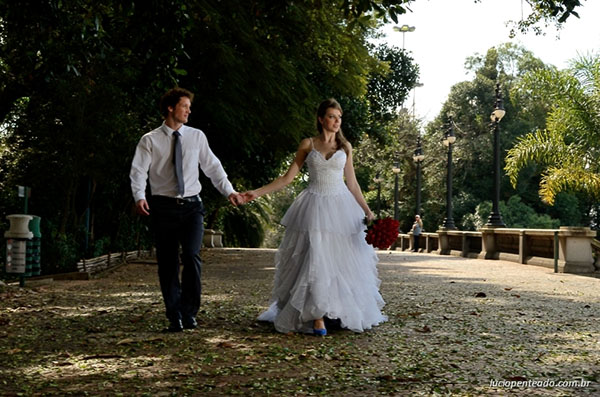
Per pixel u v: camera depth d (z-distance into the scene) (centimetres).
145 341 498
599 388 368
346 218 571
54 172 1266
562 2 833
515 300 824
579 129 2005
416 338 527
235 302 764
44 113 1241
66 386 366
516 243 1872
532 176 4644
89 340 505
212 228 3275
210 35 1336
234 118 1427
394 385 371
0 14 855
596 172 2002
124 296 841
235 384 369
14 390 357
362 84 1783
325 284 539
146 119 1511
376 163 4884
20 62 1073
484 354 463
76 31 888
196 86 1406
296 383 375
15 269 980
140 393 351
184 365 418
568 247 1394
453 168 4853
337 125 588
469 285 1044
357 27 1609
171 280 556
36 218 1021
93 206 1554
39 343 495
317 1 1395
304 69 1597
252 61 1389
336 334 543
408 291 930
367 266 591
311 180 582
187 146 558
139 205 538
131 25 923
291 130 1478
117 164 1323
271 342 500
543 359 448
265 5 987
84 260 1198
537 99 4669
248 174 1927
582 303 802
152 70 897
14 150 1334
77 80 1174
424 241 2992
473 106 5025
